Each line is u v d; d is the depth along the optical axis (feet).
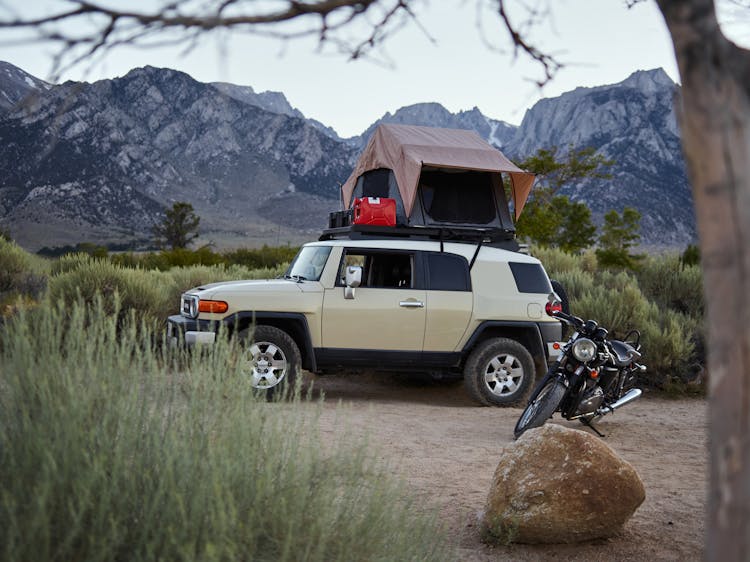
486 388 29.63
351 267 28.02
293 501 8.94
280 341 27.66
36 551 6.91
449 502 15.62
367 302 28.94
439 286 29.73
